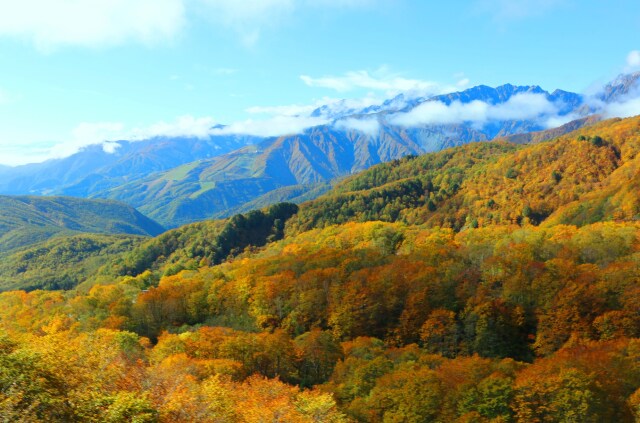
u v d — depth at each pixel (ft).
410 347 293.23
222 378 211.61
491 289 341.00
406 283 357.20
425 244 516.73
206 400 130.82
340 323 342.03
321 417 169.78
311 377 265.13
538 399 190.08
